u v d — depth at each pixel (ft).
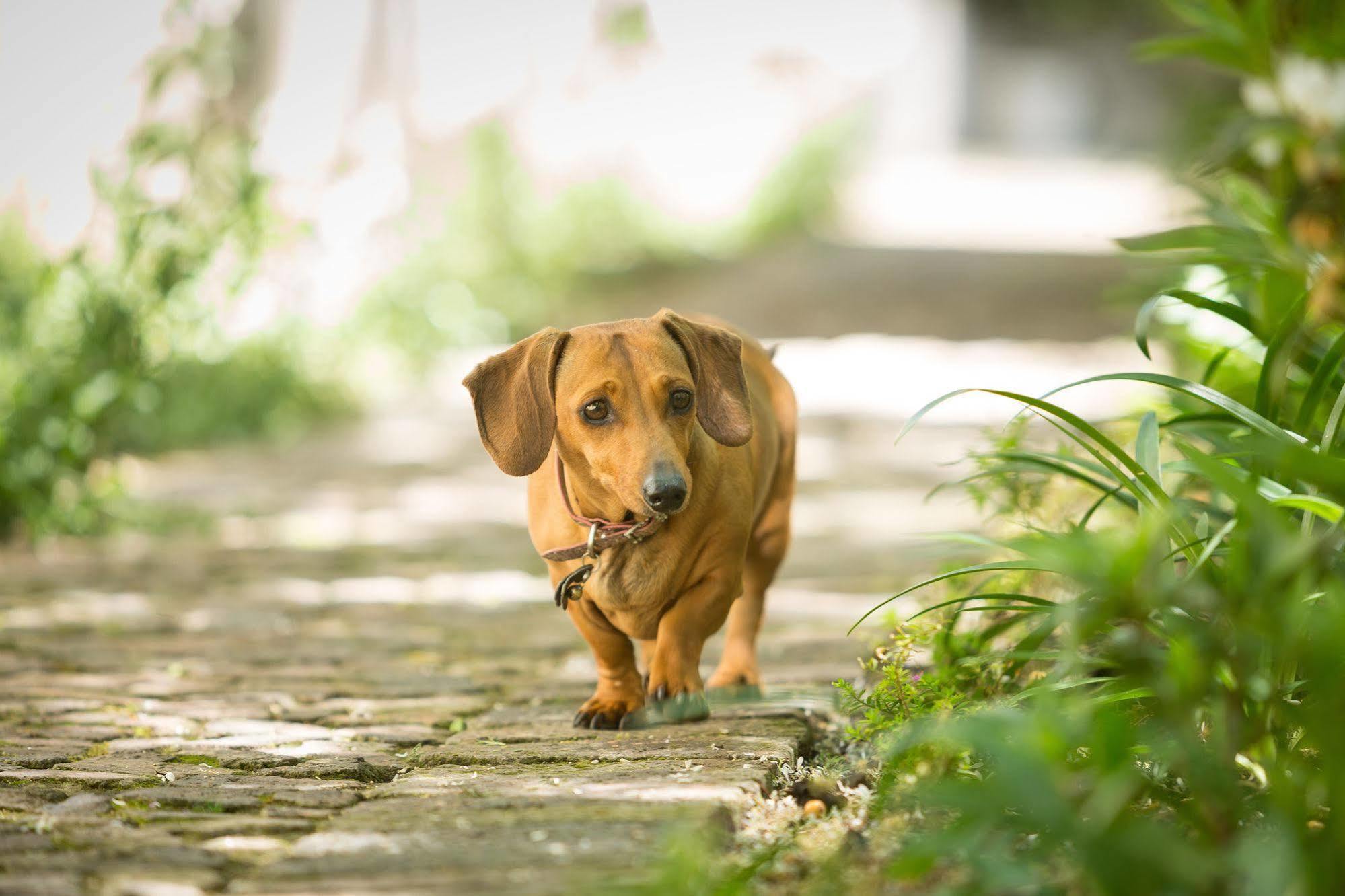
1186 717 11.92
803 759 17.75
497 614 28.37
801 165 134.92
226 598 30.04
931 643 18.22
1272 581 11.96
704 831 13.56
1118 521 23.35
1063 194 167.32
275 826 14.49
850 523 37.63
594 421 16.97
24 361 40.47
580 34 107.14
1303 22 26.84
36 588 31.07
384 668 23.66
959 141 232.73
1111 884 10.69
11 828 14.40
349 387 63.05
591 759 16.85
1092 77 229.66
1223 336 25.26
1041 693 14.35
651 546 17.75
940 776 14.39
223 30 59.00
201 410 53.06
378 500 43.06
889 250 120.37
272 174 53.72
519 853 13.17
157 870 13.10
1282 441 14.60
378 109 71.61
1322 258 22.68
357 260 68.64
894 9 173.68
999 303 91.50
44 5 55.31
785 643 24.94
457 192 87.86
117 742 18.57
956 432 52.24
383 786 16.03
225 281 49.19
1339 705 11.32
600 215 107.34
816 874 12.99
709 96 133.90
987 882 11.02
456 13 88.12
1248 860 10.64
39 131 55.06
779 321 89.92
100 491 39.65
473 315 75.00
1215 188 29.27
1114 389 57.98
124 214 43.80
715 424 17.52
